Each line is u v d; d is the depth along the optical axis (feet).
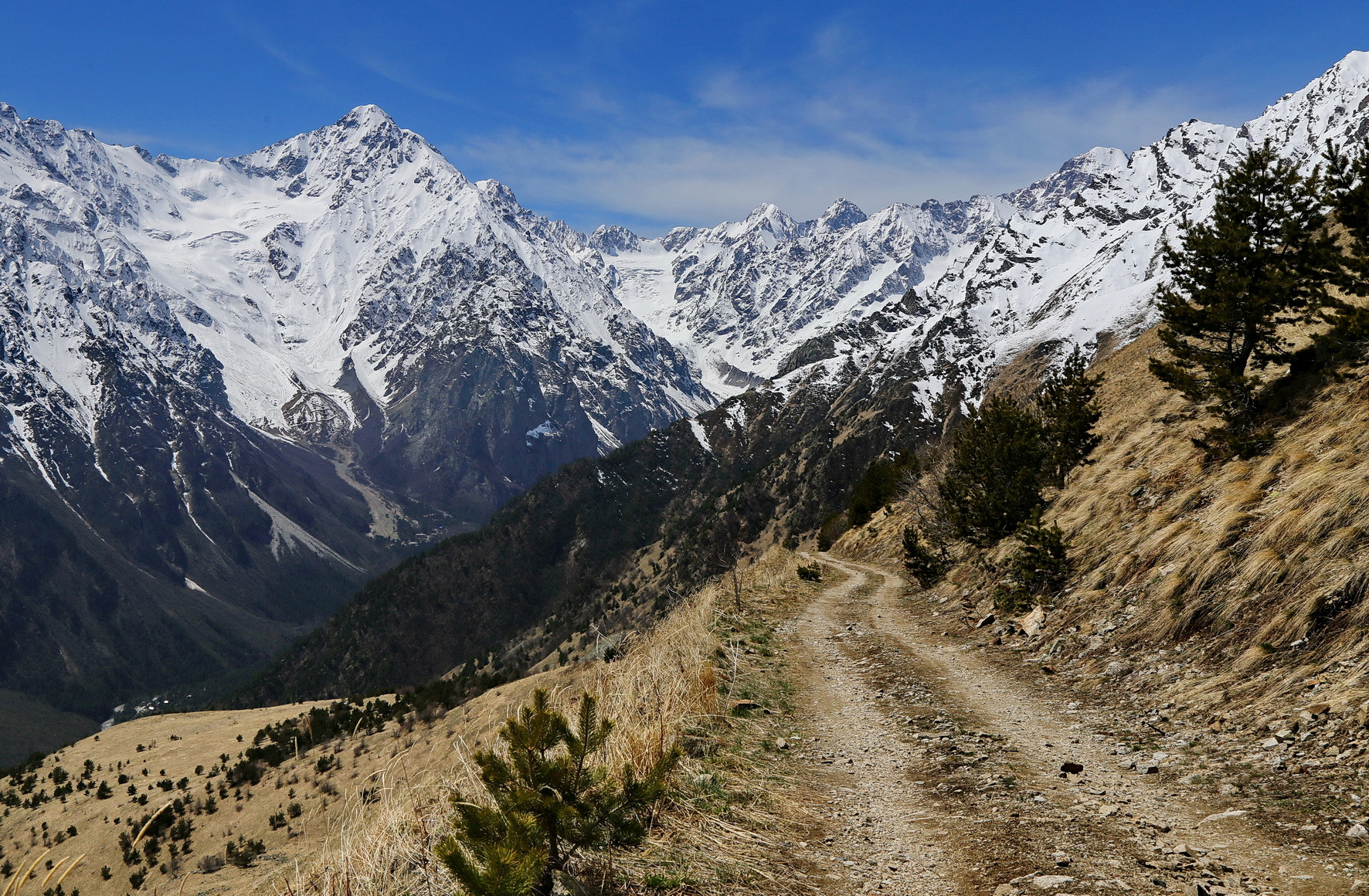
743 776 29.58
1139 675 44.16
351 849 20.38
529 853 14.88
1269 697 34.58
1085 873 20.88
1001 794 28.55
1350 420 51.85
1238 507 51.26
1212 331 74.69
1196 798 26.76
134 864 123.95
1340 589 36.88
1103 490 78.95
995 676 52.06
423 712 144.36
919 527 149.59
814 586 117.70
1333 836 22.07
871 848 23.77
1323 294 64.85
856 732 39.06
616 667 42.57
